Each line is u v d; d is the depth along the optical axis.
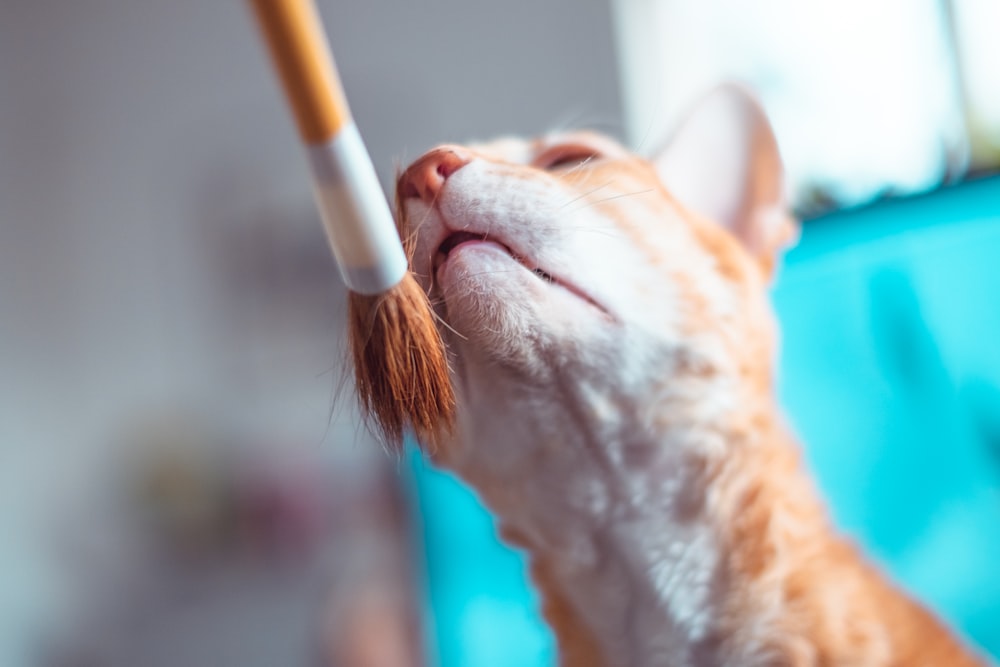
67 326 0.95
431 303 0.21
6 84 0.98
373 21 0.70
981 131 0.51
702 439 0.24
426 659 0.38
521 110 0.65
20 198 0.97
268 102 0.88
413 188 0.23
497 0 0.66
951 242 0.31
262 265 0.86
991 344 0.30
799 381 0.31
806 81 0.57
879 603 0.26
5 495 0.92
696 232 0.26
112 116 0.94
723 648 0.25
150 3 0.93
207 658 0.81
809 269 0.32
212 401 0.88
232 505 0.84
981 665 0.26
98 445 0.92
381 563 0.60
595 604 0.26
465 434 0.23
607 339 0.23
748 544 0.25
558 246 0.23
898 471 0.30
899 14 0.54
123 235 0.93
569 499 0.24
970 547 0.29
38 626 0.88
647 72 0.62
